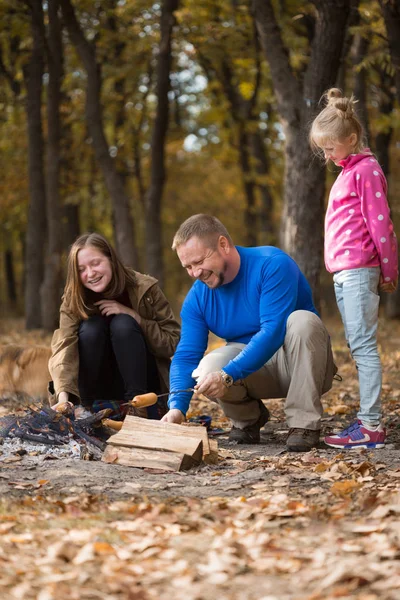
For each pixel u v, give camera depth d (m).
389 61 11.67
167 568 3.52
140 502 4.55
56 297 19.67
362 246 5.94
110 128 27.81
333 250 6.09
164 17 18.70
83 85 22.88
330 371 6.21
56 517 4.25
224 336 6.09
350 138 6.00
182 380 5.92
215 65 21.42
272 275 5.81
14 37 20.36
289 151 11.27
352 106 6.05
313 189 11.06
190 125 26.75
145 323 6.49
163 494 4.74
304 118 10.77
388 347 14.52
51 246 19.52
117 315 6.32
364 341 5.98
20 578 3.42
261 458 5.69
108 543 3.83
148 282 6.57
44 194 20.92
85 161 25.22
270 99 22.00
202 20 18.48
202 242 5.68
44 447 5.86
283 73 11.34
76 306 6.34
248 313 5.92
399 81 11.56
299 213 11.12
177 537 3.92
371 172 5.90
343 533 3.93
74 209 26.69
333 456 5.72
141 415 6.23
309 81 10.55
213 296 5.97
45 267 21.22
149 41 20.14
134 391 6.21
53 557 3.63
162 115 19.52
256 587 3.32
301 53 16.41
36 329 21.30
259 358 5.72
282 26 16.28
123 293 6.59
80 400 6.29
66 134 23.83
